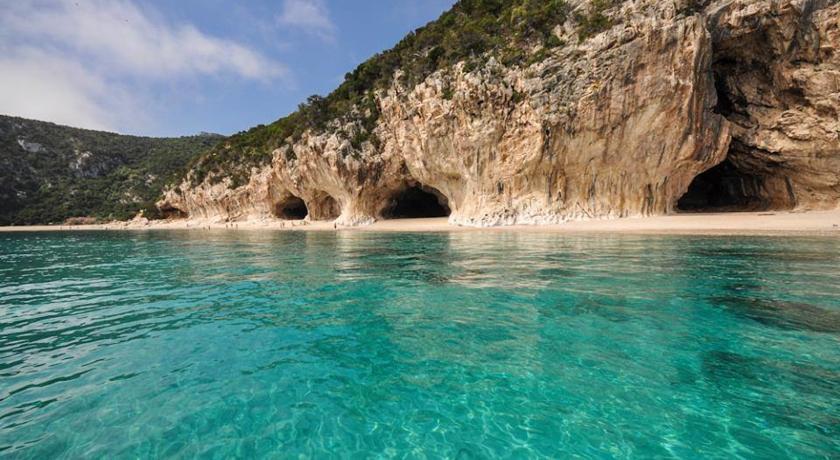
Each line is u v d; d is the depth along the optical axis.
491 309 7.22
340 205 42.19
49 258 18.05
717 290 8.07
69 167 100.75
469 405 4.03
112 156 112.62
